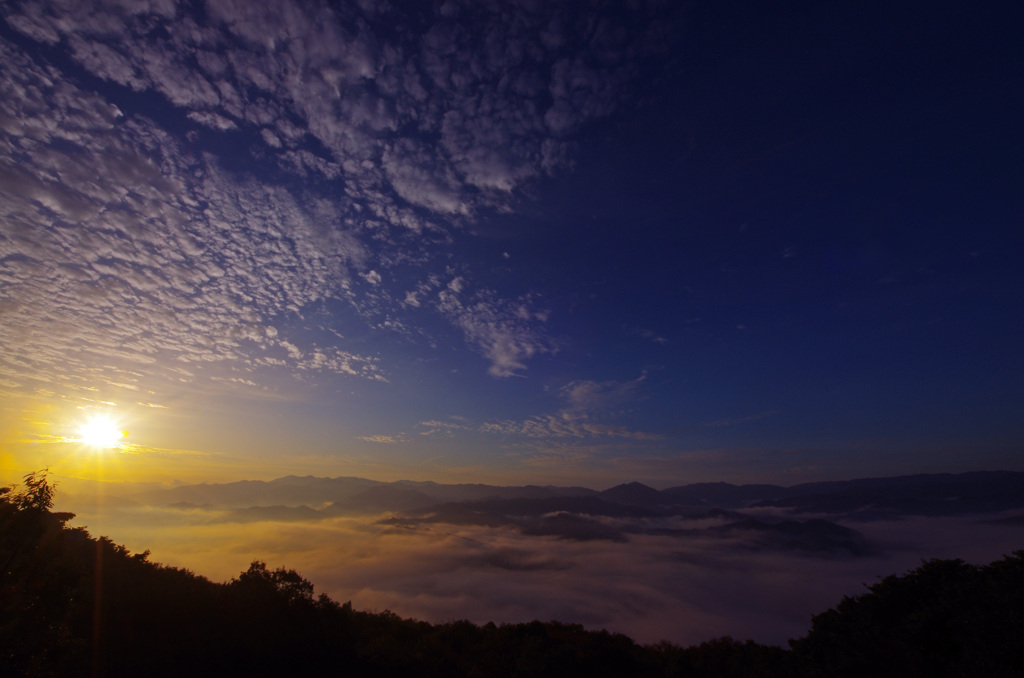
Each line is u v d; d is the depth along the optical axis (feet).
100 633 40.68
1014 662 38.78
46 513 28.86
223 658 42.86
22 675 25.30
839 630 57.00
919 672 42.83
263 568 59.98
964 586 49.75
